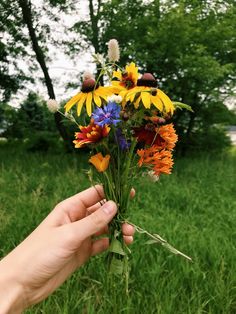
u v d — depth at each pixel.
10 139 3.74
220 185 1.39
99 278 0.62
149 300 0.57
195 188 1.32
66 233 0.30
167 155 0.32
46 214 0.93
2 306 0.28
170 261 0.67
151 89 0.29
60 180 1.37
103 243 0.38
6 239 0.79
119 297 0.54
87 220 0.31
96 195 0.37
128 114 0.31
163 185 1.34
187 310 0.54
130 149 0.33
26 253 0.30
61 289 0.59
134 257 0.66
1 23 2.74
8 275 0.29
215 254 0.69
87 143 0.31
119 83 0.32
